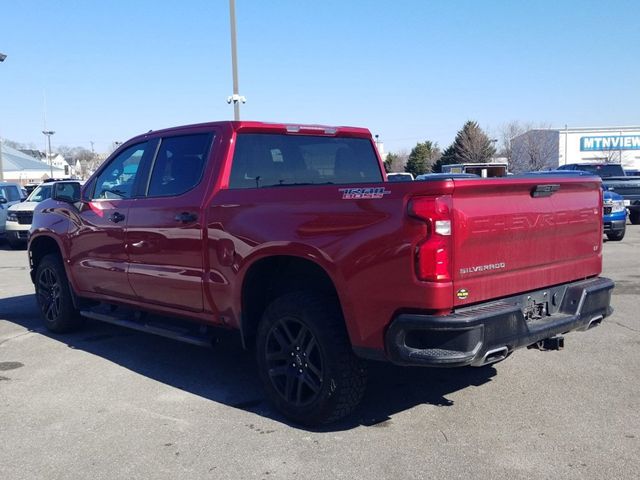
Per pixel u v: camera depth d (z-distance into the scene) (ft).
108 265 20.22
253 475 12.52
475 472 12.41
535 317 14.78
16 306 29.19
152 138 19.42
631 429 14.29
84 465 13.11
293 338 14.87
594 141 192.75
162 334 18.51
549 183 14.43
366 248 13.10
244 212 15.62
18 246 56.08
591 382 17.42
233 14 61.21
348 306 13.52
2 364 20.15
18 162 214.48
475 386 17.28
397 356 12.75
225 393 17.25
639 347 20.72
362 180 20.39
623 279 33.01
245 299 16.05
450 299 12.50
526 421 14.84
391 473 12.45
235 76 62.39
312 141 19.15
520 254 14.05
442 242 12.33
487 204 13.15
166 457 13.39
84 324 24.27
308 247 14.07
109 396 17.10
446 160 204.03
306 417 14.56
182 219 17.25
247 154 17.48
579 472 12.33
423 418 15.16
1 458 13.50
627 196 63.46
